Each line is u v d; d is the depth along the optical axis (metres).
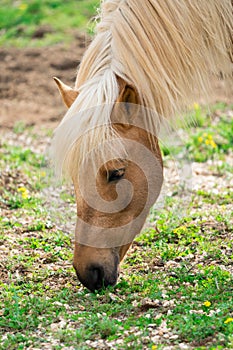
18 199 13.80
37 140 18.89
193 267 10.34
